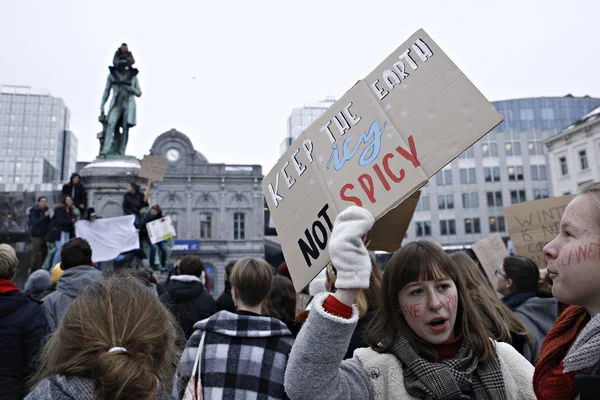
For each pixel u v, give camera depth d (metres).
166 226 10.00
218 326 2.39
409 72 1.74
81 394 1.17
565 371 1.14
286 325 2.63
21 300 3.04
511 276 3.60
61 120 133.12
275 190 1.99
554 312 3.33
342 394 1.52
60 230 8.85
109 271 1.92
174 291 3.96
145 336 1.28
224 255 42.00
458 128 1.58
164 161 10.28
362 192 1.71
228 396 2.22
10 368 2.89
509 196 55.09
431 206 55.44
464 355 1.73
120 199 11.08
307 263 1.79
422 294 1.77
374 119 1.77
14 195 41.22
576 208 1.30
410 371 1.70
